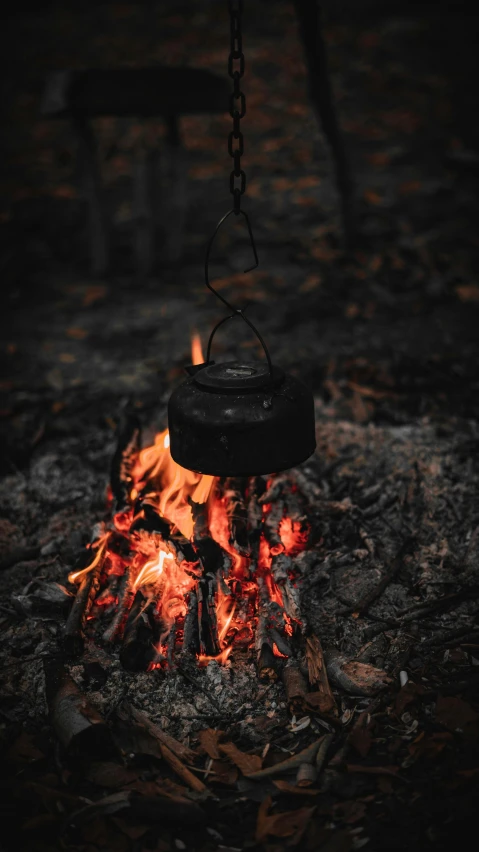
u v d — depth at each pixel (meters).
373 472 1.96
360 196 3.41
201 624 1.61
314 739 1.52
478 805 1.41
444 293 2.71
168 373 2.33
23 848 1.40
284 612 1.63
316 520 1.83
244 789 1.46
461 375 2.26
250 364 1.57
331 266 2.93
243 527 1.70
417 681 1.57
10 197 3.62
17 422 2.17
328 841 1.40
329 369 2.30
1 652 1.64
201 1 6.11
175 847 1.41
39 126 4.46
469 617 1.67
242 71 1.47
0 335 2.62
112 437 2.11
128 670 1.60
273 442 1.51
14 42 5.59
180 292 2.86
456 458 1.98
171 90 2.70
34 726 1.54
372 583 1.73
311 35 2.42
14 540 1.85
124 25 5.79
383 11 5.64
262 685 1.58
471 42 5.04
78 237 3.29
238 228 3.29
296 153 3.92
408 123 4.13
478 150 3.76
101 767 1.48
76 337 2.58
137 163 2.94
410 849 1.39
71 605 1.69
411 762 1.47
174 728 1.54
